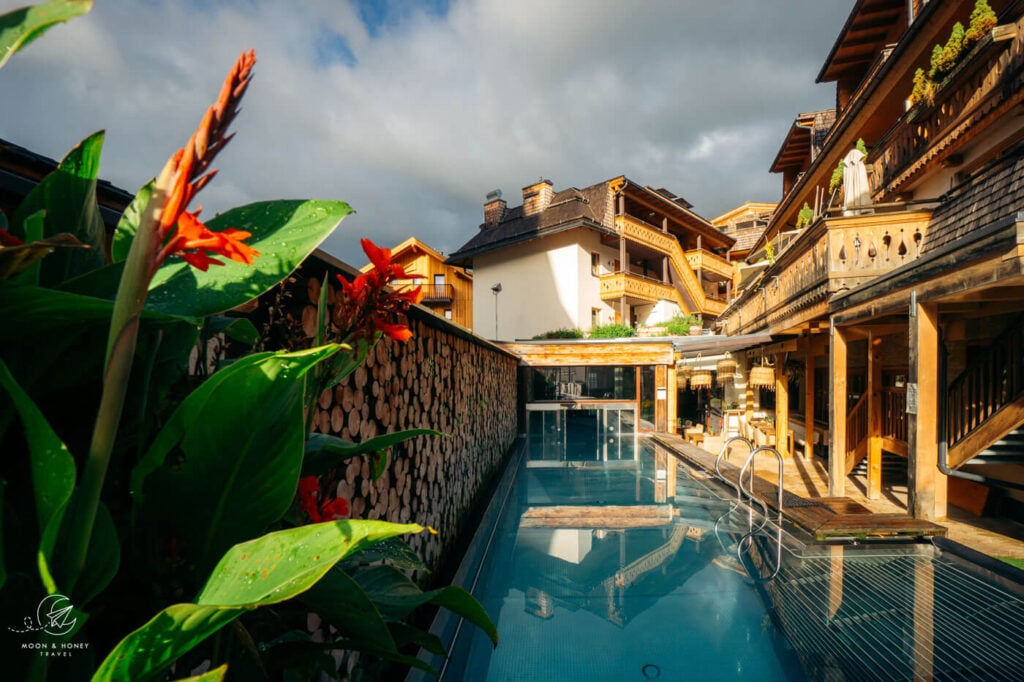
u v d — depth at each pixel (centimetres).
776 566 477
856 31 1301
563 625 391
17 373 71
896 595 403
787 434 1269
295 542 64
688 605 418
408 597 122
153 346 84
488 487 834
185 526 84
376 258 126
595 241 2402
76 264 86
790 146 1889
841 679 300
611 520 681
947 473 624
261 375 77
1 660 64
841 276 743
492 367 972
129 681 62
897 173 935
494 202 2856
